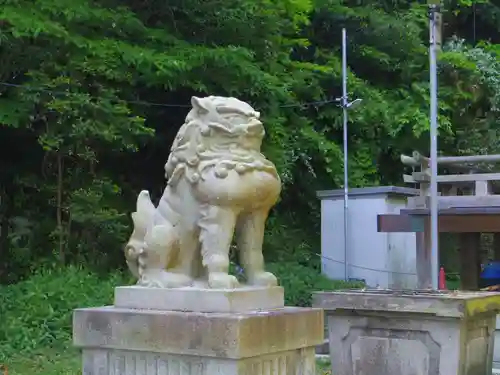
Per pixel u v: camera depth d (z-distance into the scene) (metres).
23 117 9.78
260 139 4.13
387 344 5.75
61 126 10.04
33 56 9.90
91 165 11.13
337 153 13.50
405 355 5.67
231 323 3.58
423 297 5.55
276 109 11.88
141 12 11.17
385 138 14.67
